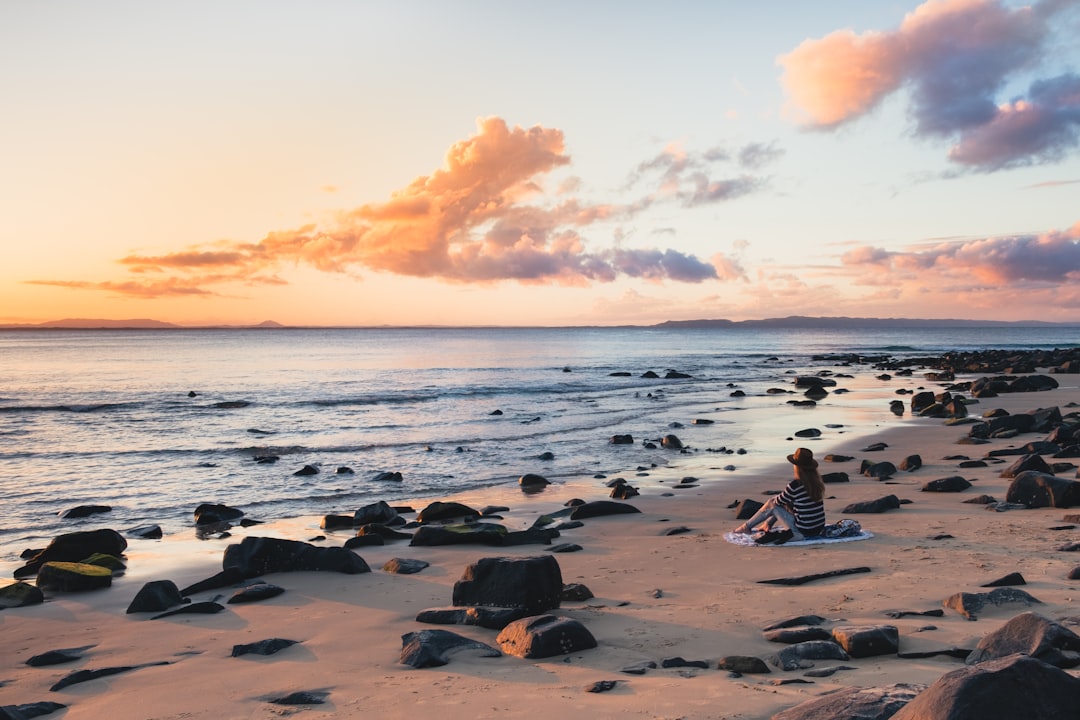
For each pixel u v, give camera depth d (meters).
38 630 8.64
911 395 43.94
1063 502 12.70
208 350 124.06
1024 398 38.12
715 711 4.86
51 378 60.00
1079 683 3.76
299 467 22.52
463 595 8.07
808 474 11.29
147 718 5.52
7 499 18.30
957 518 12.30
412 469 22.03
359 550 12.56
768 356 104.44
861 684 5.28
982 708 3.60
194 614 8.85
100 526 15.58
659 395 45.75
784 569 9.57
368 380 58.59
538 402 41.94
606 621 7.48
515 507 16.45
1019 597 7.14
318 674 6.35
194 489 19.41
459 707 5.29
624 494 16.75
